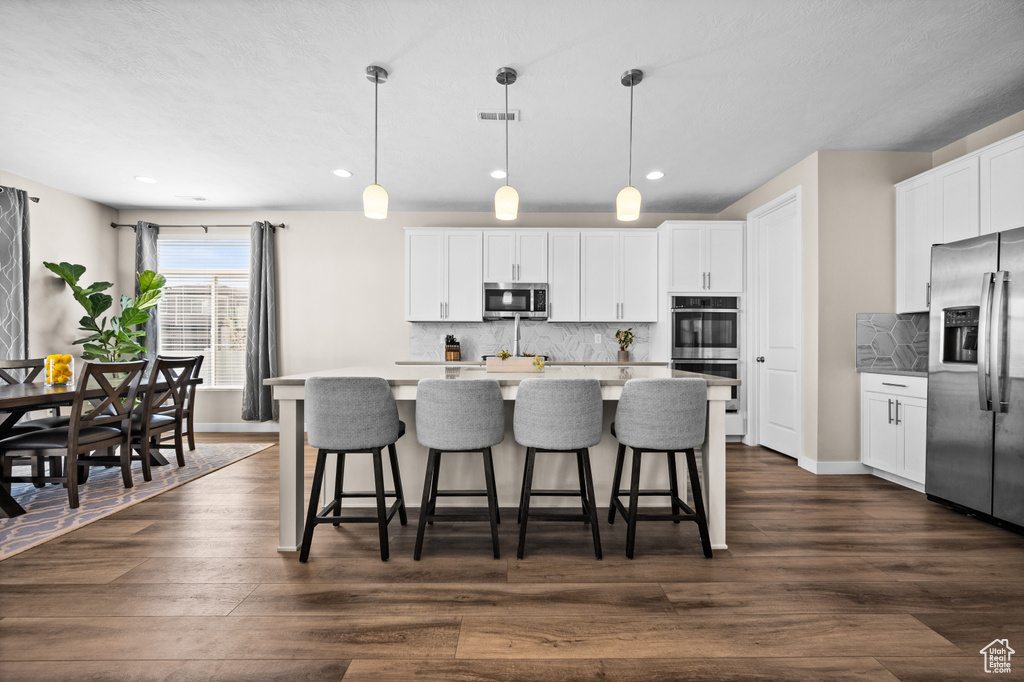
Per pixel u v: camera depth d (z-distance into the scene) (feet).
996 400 8.13
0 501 8.76
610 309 16.84
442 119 10.37
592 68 8.40
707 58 8.11
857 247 12.06
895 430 10.89
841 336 12.08
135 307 15.10
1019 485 7.89
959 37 7.55
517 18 7.12
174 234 17.65
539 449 7.25
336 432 7.01
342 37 7.58
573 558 7.23
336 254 17.80
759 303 15.16
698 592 6.21
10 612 5.70
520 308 16.69
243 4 6.82
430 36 7.55
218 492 10.45
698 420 7.20
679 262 15.72
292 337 17.79
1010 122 10.25
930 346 9.53
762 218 14.96
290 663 4.83
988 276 8.23
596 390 7.23
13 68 8.45
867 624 5.50
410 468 9.32
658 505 9.34
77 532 8.20
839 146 11.84
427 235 16.71
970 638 5.24
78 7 6.87
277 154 12.39
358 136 11.28
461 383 7.07
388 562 7.10
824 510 9.37
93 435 9.86
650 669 4.75
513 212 8.74
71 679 4.58
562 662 4.86
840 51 7.92
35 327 14.53
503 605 5.90
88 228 16.29
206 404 17.74
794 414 13.25
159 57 8.13
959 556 7.26
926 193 11.04
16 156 12.54
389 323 17.87
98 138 11.40
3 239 13.12
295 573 6.73
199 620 5.56
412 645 5.12
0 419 10.93
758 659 4.90
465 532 8.30
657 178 14.11
